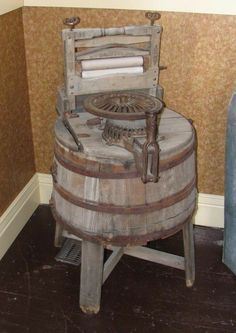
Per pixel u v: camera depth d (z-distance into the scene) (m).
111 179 1.55
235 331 1.77
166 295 1.94
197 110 2.11
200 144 2.19
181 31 1.95
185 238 1.88
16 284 1.99
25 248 2.21
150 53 1.81
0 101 1.99
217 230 2.34
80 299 1.82
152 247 2.23
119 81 1.82
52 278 2.03
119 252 1.97
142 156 1.43
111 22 1.98
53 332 1.76
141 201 1.59
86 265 1.73
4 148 2.09
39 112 2.30
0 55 1.93
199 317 1.83
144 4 1.92
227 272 2.07
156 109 1.48
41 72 2.18
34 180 2.45
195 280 2.02
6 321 1.81
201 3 1.87
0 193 2.10
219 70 2.00
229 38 1.92
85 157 1.57
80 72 1.78
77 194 1.63
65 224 1.73
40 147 2.40
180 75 2.05
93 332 1.77
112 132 1.59
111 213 1.60
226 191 1.96
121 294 1.94
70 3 1.98
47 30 2.07
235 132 1.82
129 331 1.77
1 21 1.89
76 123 1.76
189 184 1.72
